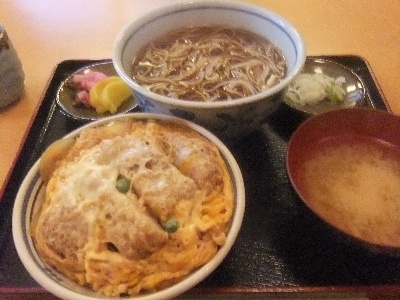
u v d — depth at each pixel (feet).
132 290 0.65
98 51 1.35
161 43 1.07
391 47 1.35
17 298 0.75
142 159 0.75
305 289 0.73
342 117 0.91
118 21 1.48
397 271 0.76
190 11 1.07
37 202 0.77
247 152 0.98
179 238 0.68
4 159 1.01
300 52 0.92
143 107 0.94
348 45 1.35
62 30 1.44
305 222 0.80
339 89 1.12
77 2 1.59
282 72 0.98
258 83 0.97
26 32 1.44
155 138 0.81
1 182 0.97
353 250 0.71
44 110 1.10
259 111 0.88
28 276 0.77
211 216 0.72
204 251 0.68
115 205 0.69
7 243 0.83
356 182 0.83
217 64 1.01
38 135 1.05
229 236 0.70
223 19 1.09
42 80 1.24
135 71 1.01
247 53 1.04
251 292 0.73
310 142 0.91
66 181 0.75
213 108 0.83
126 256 0.66
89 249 0.67
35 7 1.57
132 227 0.66
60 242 0.68
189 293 0.73
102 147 0.78
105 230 0.68
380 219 0.76
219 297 0.76
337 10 1.51
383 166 0.87
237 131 0.93
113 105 1.08
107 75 1.21
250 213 0.86
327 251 0.79
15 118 1.12
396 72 1.25
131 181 0.72
